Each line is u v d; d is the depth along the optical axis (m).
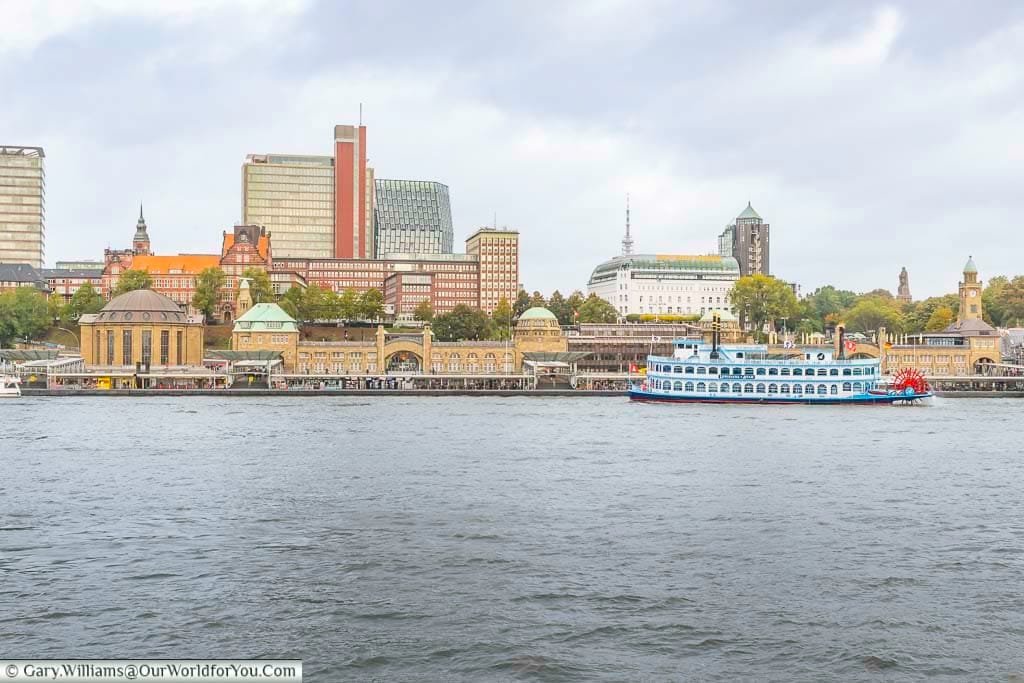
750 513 83.25
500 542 72.88
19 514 82.56
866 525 79.00
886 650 52.12
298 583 62.69
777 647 52.53
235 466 108.88
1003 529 77.94
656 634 54.19
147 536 74.81
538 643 52.84
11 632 54.19
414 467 108.50
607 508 85.25
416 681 48.38
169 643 52.81
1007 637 53.97
